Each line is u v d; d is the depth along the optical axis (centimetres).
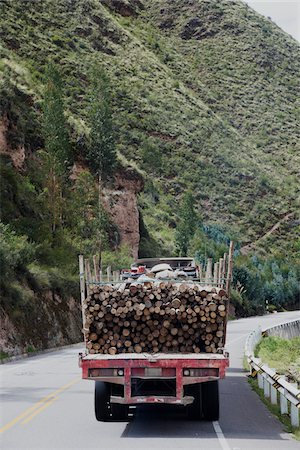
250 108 19075
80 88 12506
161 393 1642
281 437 1489
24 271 4859
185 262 2573
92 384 2425
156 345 1672
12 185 6322
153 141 14188
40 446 1396
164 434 1527
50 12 14800
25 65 11894
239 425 1645
